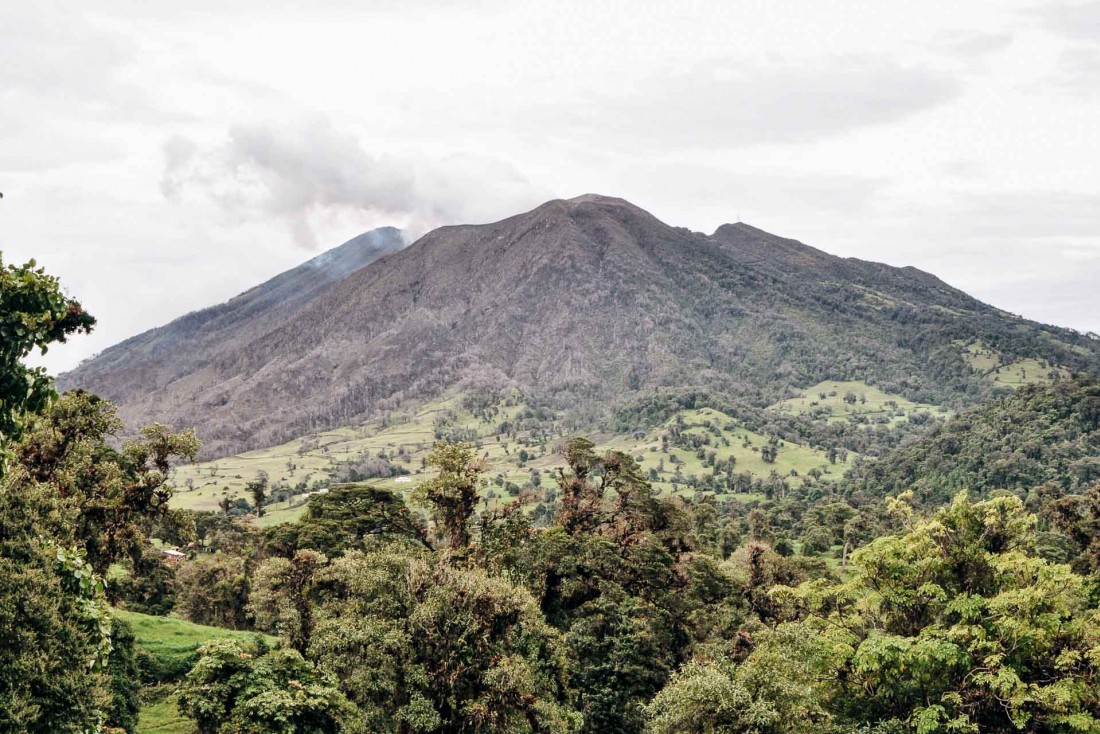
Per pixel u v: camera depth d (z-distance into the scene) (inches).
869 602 1662.2
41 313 671.1
